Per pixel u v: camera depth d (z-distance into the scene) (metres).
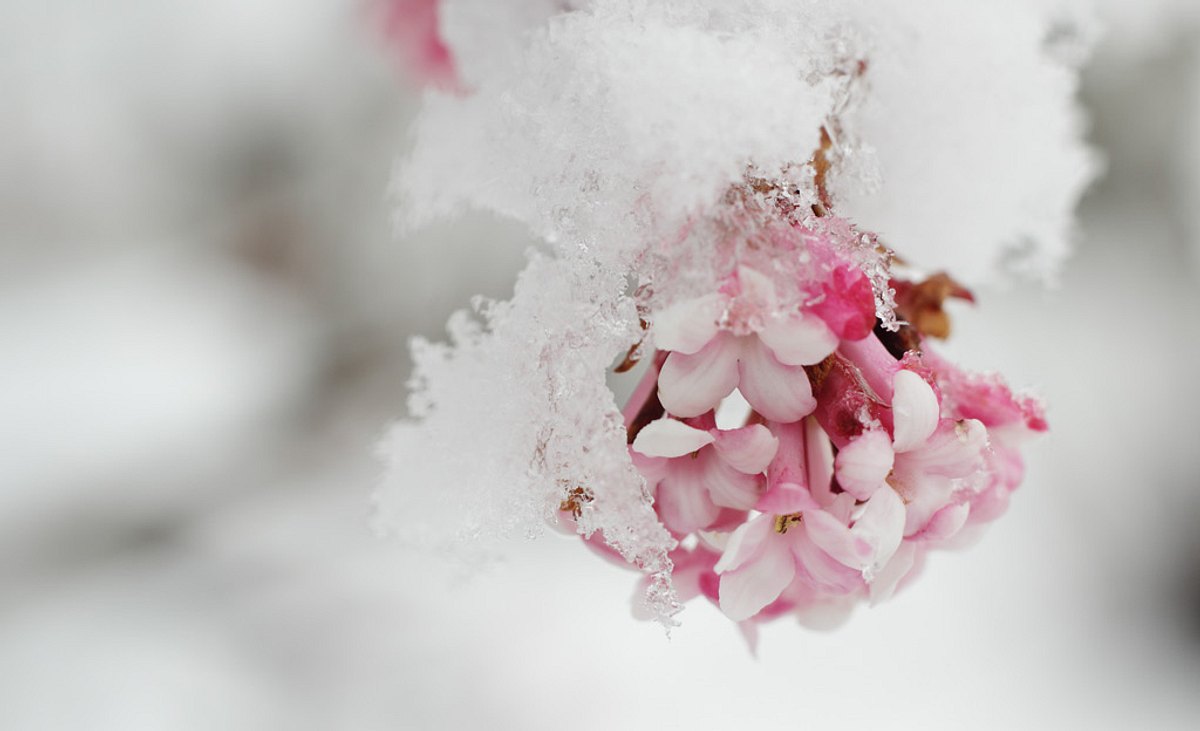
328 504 0.65
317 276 0.75
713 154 0.23
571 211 0.24
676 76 0.23
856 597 0.25
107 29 0.74
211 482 0.66
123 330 0.73
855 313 0.23
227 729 0.49
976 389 0.25
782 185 0.23
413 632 0.54
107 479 0.65
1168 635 0.52
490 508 0.25
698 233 0.23
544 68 0.24
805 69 0.24
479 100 0.26
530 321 0.24
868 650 0.51
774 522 0.23
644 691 0.49
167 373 0.71
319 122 0.75
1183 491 0.59
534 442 0.24
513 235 0.69
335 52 0.73
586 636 0.53
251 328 0.74
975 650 0.51
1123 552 0.57
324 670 0.52
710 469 0.24
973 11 0.26
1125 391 0.62
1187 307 0.66
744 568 0.23
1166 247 0.68
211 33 0.75
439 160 0.26
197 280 0.77
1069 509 0.58
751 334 0.23
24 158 0.75
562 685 0.50
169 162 0.77
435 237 0.71
